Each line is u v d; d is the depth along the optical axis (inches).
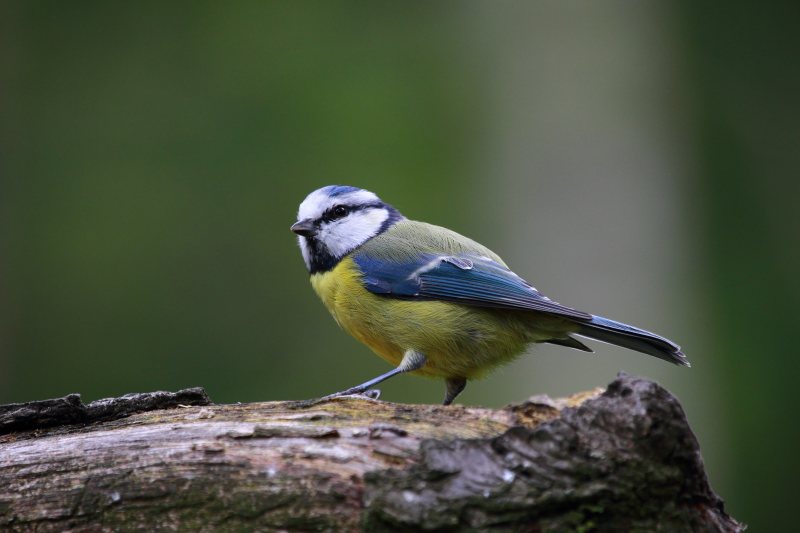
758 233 542.9
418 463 168.2
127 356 540.1
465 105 576.4
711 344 482.9
